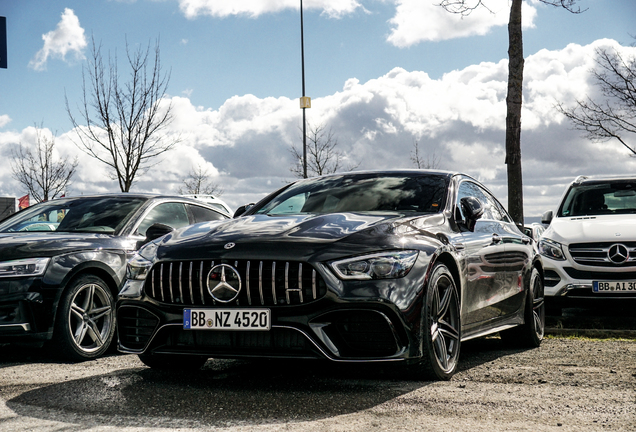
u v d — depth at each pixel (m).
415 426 2.89
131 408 3.30
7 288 4.97
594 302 7.04
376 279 3.53
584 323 7.28
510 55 9.71
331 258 3.53
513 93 9.66
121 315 4.02
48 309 5.06
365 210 4.54
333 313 3.48
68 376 4.29
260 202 5.14
